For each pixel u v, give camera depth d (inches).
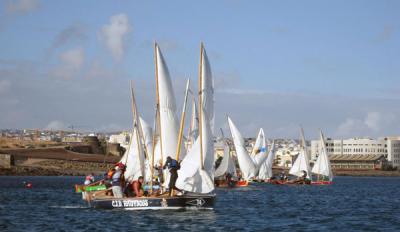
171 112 2022.6
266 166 5403.5
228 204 2568.9
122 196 1961.1
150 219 1748.3
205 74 1942.7
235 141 4626.0
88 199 2167.8
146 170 2748.5
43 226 1641.2
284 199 3051.2
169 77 2027.6
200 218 1795.0
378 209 2421.3
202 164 1905.8
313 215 2087.8
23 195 3189.0
